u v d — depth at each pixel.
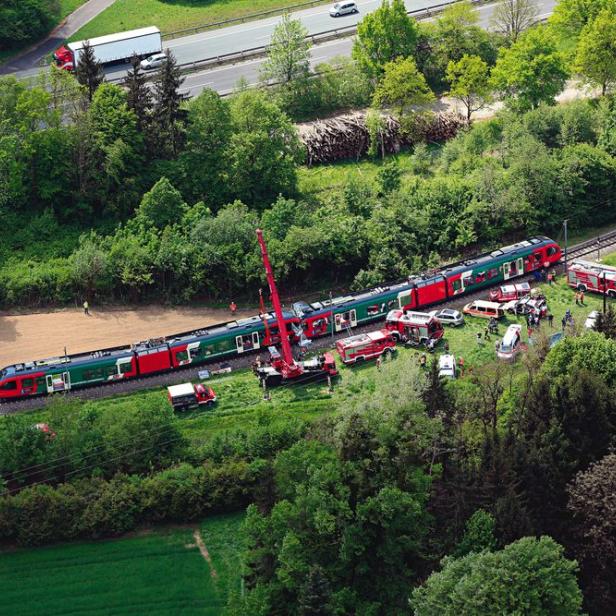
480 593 181.75
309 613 189.50
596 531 199.12
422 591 189.00
